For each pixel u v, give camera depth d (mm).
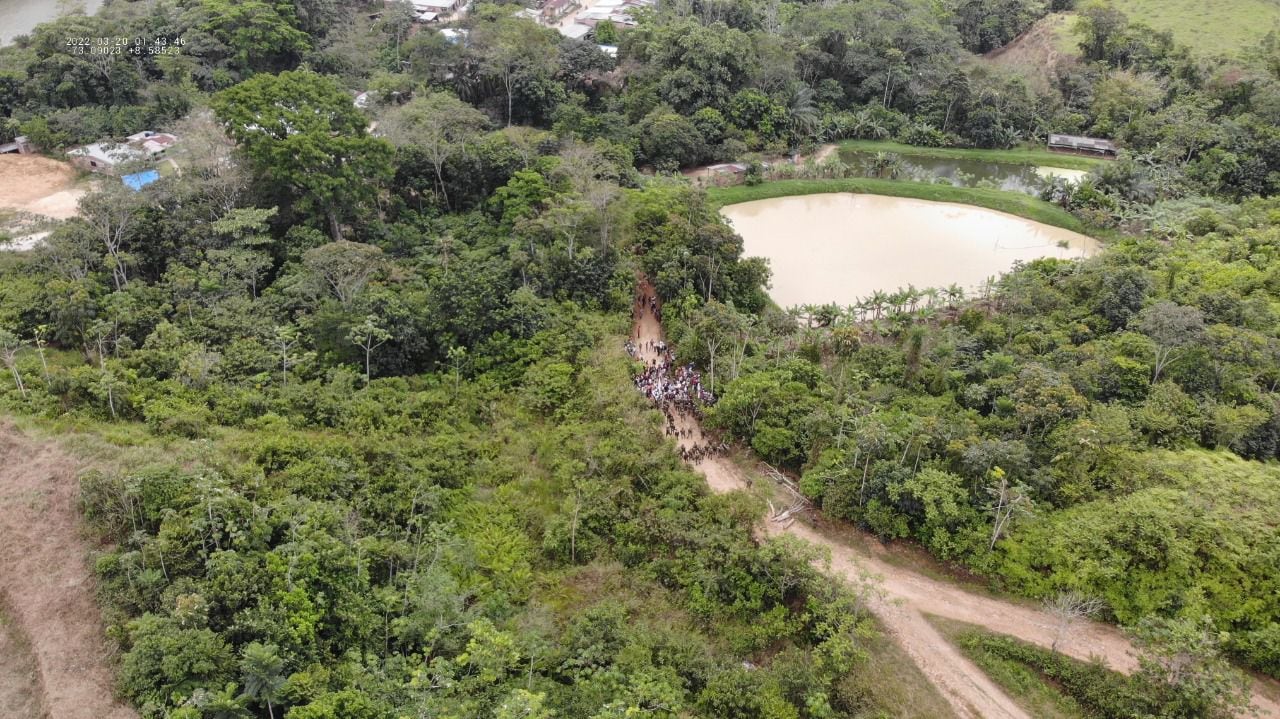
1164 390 53969
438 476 46469
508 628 37906
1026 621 41531
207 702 29609
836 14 118438
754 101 104938
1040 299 66562
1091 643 40312
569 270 65750
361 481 44156
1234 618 39844
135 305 55250
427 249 70125
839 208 93125
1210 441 52156
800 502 48625
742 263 69562
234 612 33969
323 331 54969
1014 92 109875
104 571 34656
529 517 45688
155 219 63156
